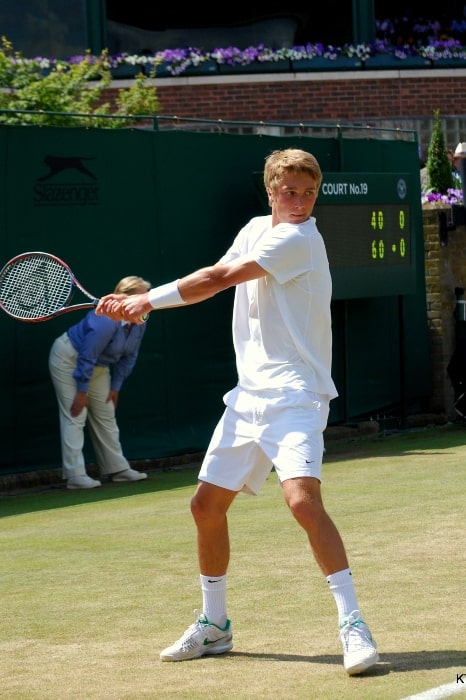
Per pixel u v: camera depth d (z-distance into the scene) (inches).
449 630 268.7
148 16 1068.5
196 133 615.5
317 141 673.6
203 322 625.9
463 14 1114.7
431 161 886.4
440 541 368.8
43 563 370.3
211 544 257.9
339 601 242.7
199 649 257.9
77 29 1026.1
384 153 717.9
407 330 733.3
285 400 248.8
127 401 593.0
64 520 456.4
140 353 597.9
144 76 895.1
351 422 698.8
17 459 550.0
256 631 277.7
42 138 552.7
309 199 253.8
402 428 720.3
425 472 530.6
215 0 1079.0
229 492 257.0
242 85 1023.6
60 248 560.1
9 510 493.0
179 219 608.1
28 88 759.7
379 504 443.8
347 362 693.3
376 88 1045.2
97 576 347.9
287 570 340.8
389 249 684.7
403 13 1106.7
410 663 244.1
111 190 579.2
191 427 622.2
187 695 230.2
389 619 280.4
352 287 661.3
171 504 484.4
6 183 540.4
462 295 729.0
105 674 248.5
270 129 1014.4
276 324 252.2
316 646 262.7
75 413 545.0
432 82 1056.2
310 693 227.0
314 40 1091.9
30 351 551.8
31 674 250.7
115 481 566.9
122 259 583.8
